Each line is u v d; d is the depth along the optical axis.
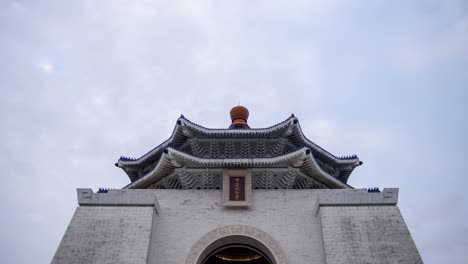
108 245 24.30
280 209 27.08
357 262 23.58
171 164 28.47
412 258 23.58
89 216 25.50
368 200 25.95
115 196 26.23
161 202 27.50
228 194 27.30
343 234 24.66
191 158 27.28
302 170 28.95
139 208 25.84
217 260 34.53
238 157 28.42
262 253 27.48
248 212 26.95
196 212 27.03
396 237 24.41
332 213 25.56
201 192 27.95
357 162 32.22
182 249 25.56
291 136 30.23
